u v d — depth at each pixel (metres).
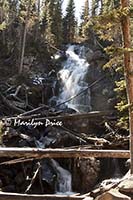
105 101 32.22
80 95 34.06
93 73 35.62
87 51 42.84
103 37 9.59
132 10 8.91
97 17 9.06
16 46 42.44
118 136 23.70
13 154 10.30
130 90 9.30
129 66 9.26
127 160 22.16
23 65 40.00
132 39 10.17
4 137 21.11
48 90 35.12
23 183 19.64
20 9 45.84
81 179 20.89
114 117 26.62
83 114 25.98
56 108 31.17
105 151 10.55
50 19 51.41
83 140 22.92
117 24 9.35
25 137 22.27
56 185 20.72
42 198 8.80
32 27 47.47
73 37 60.16
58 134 23.67
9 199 8.83
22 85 33.16
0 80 35.91
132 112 9.31
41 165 20.97
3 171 19.62
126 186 8.16
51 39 50.44
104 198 7.85
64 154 10.44
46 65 41.78
